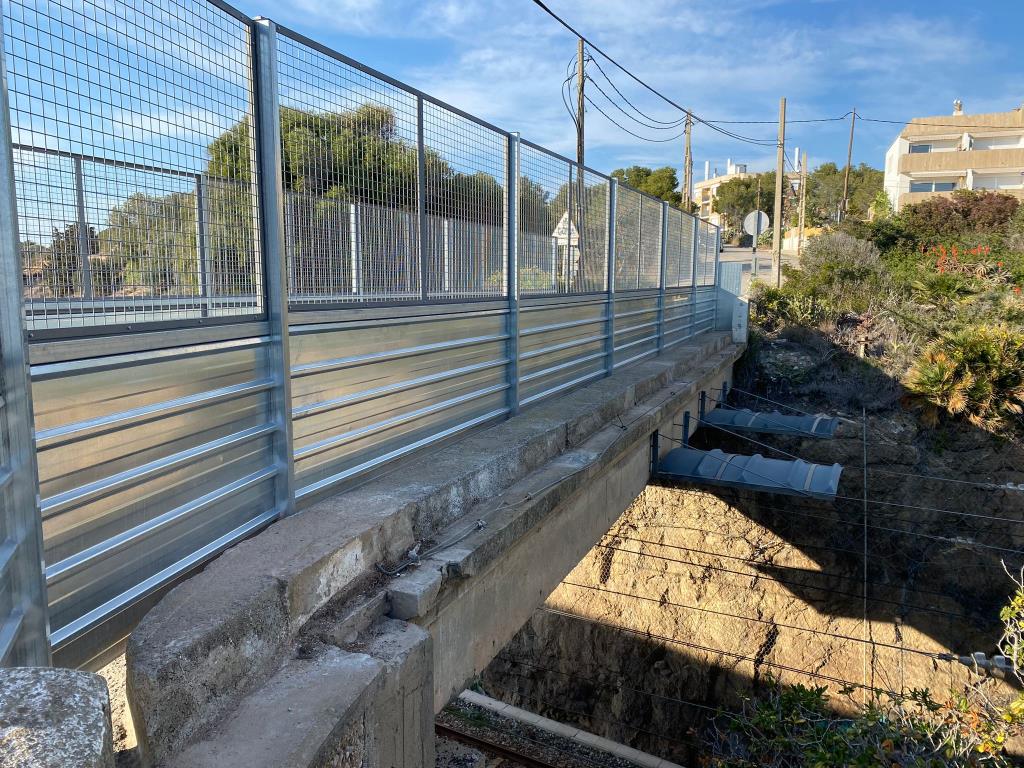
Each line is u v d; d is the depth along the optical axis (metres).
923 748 7.85
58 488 2.34
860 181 71.25
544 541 5.52
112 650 2.65
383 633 3.32
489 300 5.86
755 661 13.44
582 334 8.16
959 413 14.61
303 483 3.83
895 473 14.40
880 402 15.59
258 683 2.72
